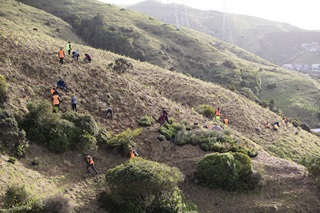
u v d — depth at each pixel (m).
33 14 104.12
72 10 129.50
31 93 28.31
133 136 28.16
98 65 38.09
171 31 128.62
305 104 94.56
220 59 113.75
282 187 26.03
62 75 32.78
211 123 37.47
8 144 21.58
